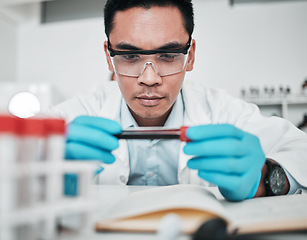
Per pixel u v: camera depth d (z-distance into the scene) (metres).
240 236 0.35
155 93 0.85
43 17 3.88
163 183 1.13
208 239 0.30
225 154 0.54
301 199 0.57
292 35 3.29
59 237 0.33
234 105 1.19
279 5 3.32
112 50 0.86
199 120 1.10
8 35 3.76
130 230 0.35
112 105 1.17
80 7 3.80
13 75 3.82
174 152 1.06
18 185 0.28
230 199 0.56
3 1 3.19
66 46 3.75
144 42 0.80
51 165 0.30
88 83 3.68
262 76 3.29
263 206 0.50
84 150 0.54
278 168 0.68
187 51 0.85
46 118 0.30
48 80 3.76
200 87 1.36
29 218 0.27
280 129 1.03
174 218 0.29
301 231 0.36
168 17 0.80
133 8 0.79
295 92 3.23
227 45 3.36
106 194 0.64
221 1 3.39
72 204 0.31
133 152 1.06
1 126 0.26
